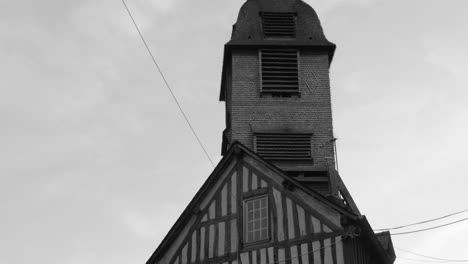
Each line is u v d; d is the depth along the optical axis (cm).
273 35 2416
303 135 2256
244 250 1820
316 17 2464
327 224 1758
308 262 1741
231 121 2305
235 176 1925
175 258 1900
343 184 2166
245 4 2489
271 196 1852
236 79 2344
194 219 1927
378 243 1842
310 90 2338
